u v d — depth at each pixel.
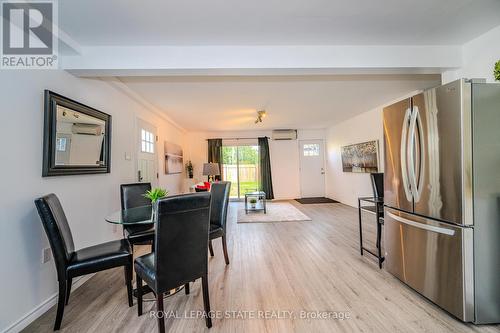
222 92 3.58
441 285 1.75
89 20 1.81
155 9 1.71
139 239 2.30
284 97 3.93
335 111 5.11
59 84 2.13
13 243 1.63
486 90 1.61
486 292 1.61
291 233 3.88
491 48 2.17
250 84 3.27
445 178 1.70
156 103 4.09
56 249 1.63
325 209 5.78
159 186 4.77
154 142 4.50
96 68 2.21
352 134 5.83
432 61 2.43
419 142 1.91
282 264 2.67
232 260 2.81
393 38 2.27
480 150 1.60
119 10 1.71
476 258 1.60
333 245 3.26
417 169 1.93
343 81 3.27
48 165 1.92
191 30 2.01
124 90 3.20
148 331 1.62
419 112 1.90
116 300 2.02
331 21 1.95
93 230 2.57
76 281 2.25
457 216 1.62
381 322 1.67
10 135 1.64
